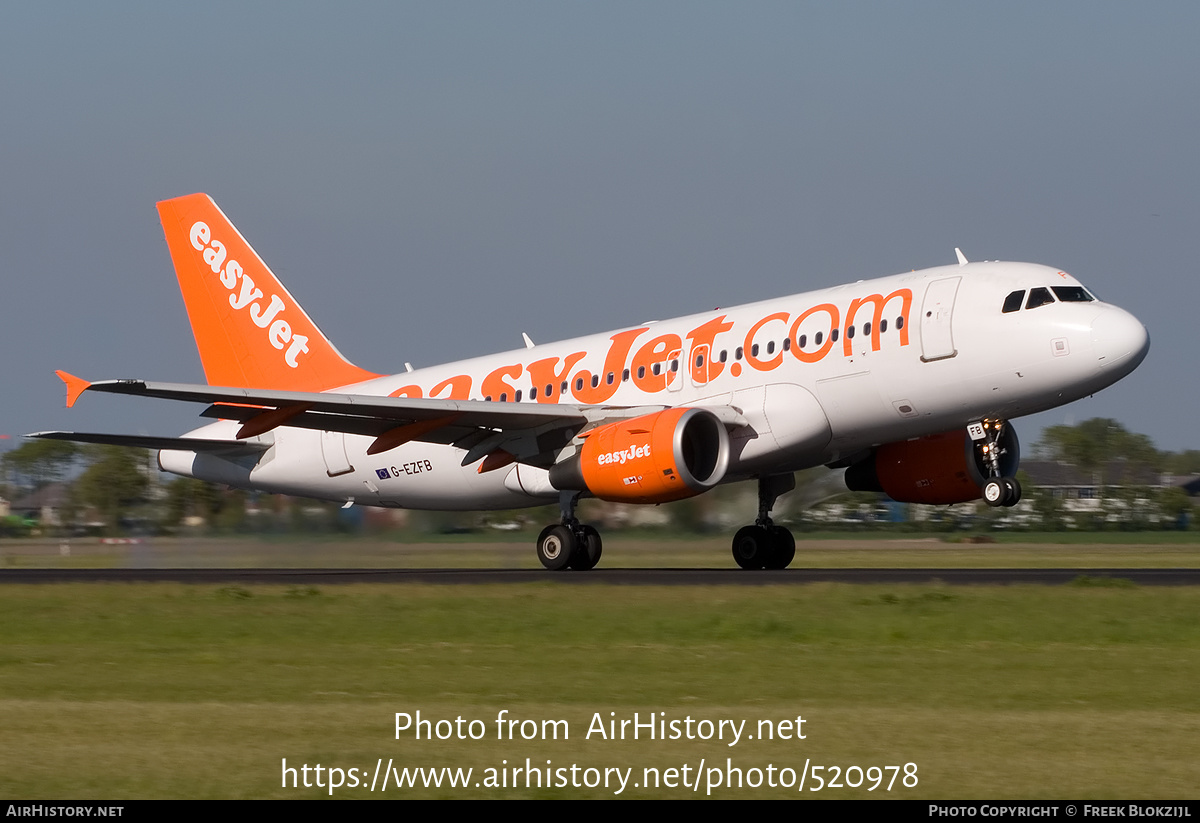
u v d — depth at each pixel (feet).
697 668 107.55
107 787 70.23
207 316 262.88
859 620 132.57
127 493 398.42
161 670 110.11
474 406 199.93
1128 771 72.28
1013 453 208.95
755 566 227.61
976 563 261.85
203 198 261.03
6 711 90.68
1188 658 110.83
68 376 194.70
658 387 209.87
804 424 194.59
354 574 212.43
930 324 187.73
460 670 107.96
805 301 202.49
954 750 77.41
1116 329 178.60
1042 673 103.65
